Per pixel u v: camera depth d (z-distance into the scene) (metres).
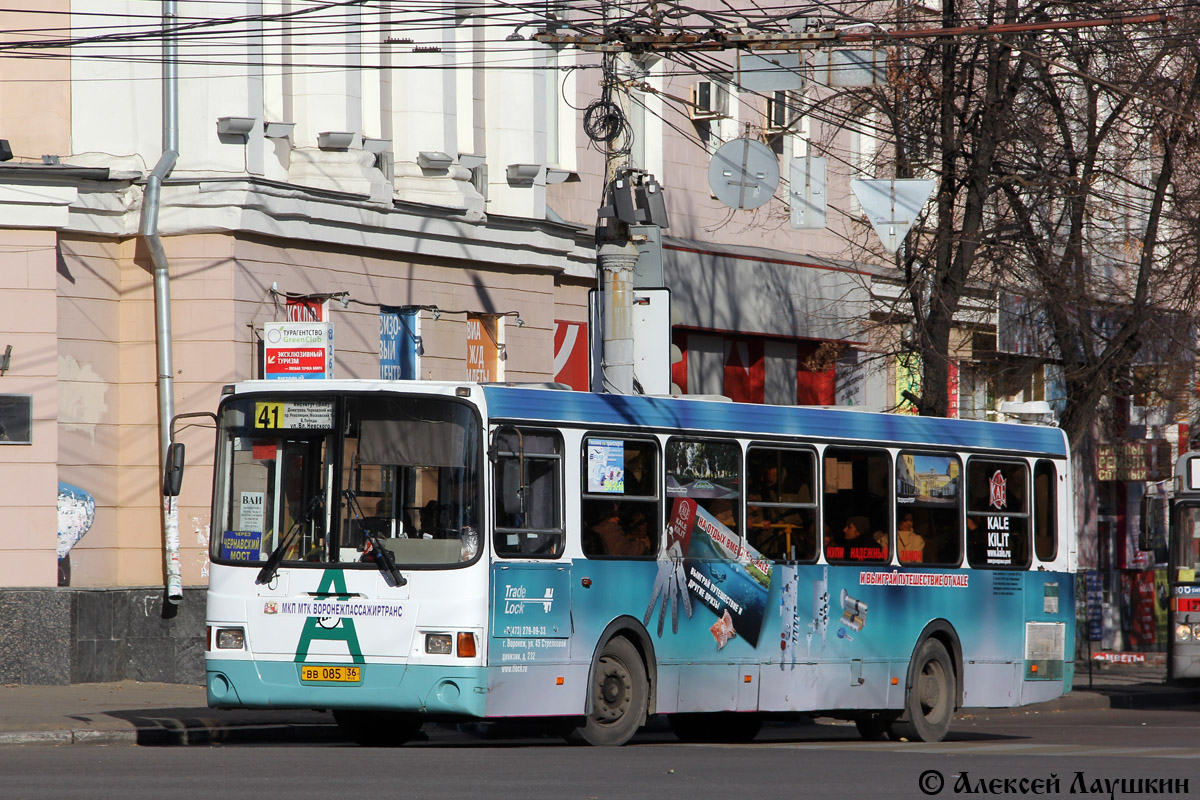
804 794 24.55
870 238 70.38
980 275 60.22
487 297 55.72
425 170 53.38
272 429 32.47
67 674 45.69
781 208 67.94
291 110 50.66
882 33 39.53
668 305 45.81
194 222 47.44
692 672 35.47
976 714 55.59
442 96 53.62
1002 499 42.94
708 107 64.19
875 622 39.38
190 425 46.62
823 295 69.56
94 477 47.69
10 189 45.50
